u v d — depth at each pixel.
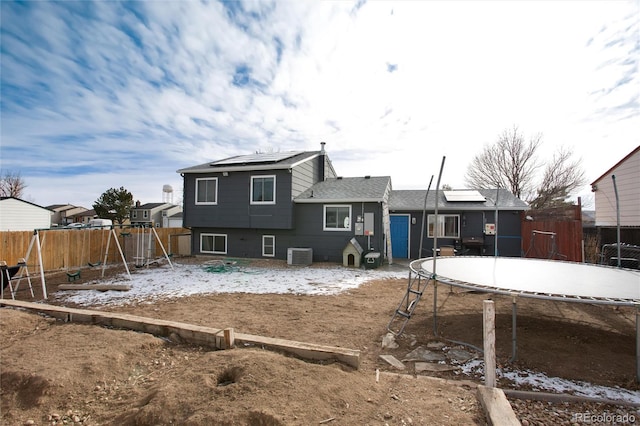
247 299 7.06
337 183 14.73
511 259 7.29
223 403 2.45
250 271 10.75
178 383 2.85
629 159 10.88
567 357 3.96
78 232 12.01
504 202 13.68
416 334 4.84
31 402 2.84
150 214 39.16
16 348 3.81
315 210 12.70
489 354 3.00
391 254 13.72
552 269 6.00
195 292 7.79
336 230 12.47
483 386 2.92
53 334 4.36
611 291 4.14
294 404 2.46
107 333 4.31
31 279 9.72
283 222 12.43
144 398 2.80
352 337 4.69
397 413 2.54
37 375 3.08
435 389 3.05
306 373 2.98
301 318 5.61
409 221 14.47
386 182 13.91
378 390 2.95
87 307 6.57
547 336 4.71
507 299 7.05
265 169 12.56
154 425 2.34
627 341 4.54
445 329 5.05
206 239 14.20
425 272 5.16
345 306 6.44
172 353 3.87
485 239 13.46
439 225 14.06
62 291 8.08
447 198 14.42
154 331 4.44
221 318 5.60
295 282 8.95
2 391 2.97
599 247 11.21
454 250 13.07
